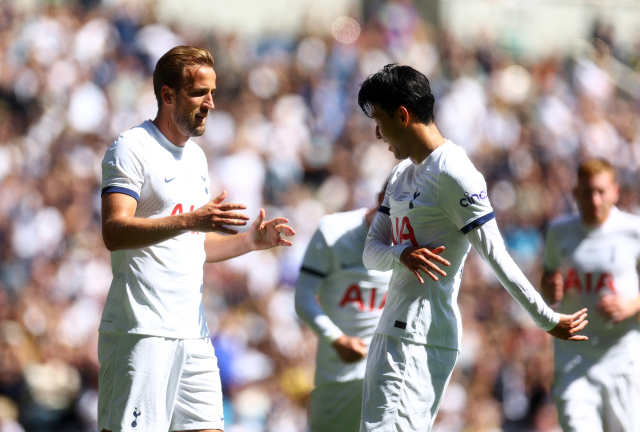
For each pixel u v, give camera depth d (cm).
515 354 3744
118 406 1210
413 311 1207
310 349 3616
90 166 4134
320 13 5888
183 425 1268
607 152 5719
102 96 4506
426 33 5997
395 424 1196
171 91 1238
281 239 1351
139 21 4975
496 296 4006
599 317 1769
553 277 1827
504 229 4666
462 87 5478
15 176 3881
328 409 1630
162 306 1227
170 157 1256
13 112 4334
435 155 1192
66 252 3697
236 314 3562
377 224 1303
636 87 6475
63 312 3394
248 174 4372
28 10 4731
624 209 5028
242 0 5906
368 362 1247
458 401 3456
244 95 4803
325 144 4888
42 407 3038
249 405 3219
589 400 1747
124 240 1152
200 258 1291
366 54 5531
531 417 3644
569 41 6681
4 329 3184
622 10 6856
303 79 5138
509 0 6556
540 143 5362
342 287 1652
